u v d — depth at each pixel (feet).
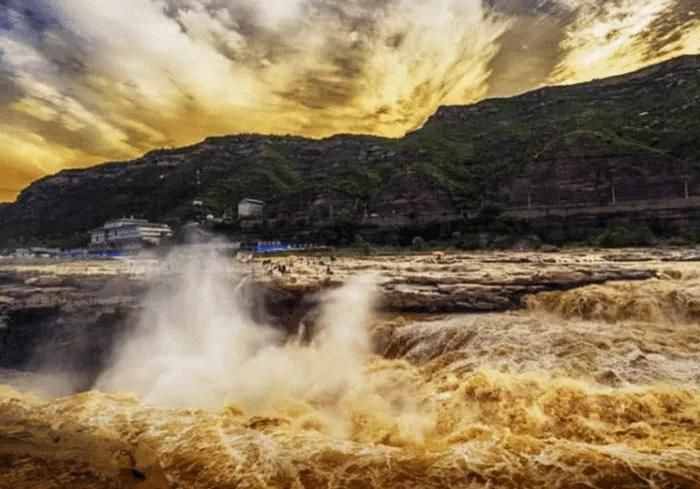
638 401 33.01
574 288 65.72
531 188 199.41
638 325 52.80
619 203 176.45
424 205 217.97
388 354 54.49
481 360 43.91
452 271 82.64
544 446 25.90
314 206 254.47
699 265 80.12
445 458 24.50
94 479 22.86
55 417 32.40
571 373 39.04
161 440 27.71
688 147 186.39
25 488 21.79
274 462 24.43
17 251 241.96
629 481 21.58
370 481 22.27
